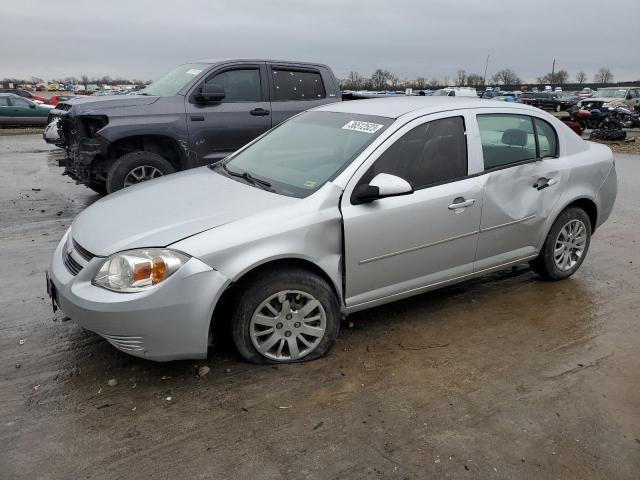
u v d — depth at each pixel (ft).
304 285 11.20
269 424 9.60
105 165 23.89
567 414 10.09
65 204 26.66
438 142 13.12
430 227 12.71
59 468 8.47
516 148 14.60
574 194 15.70
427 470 8.58
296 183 12.26
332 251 11.51
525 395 10.65
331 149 12.94
